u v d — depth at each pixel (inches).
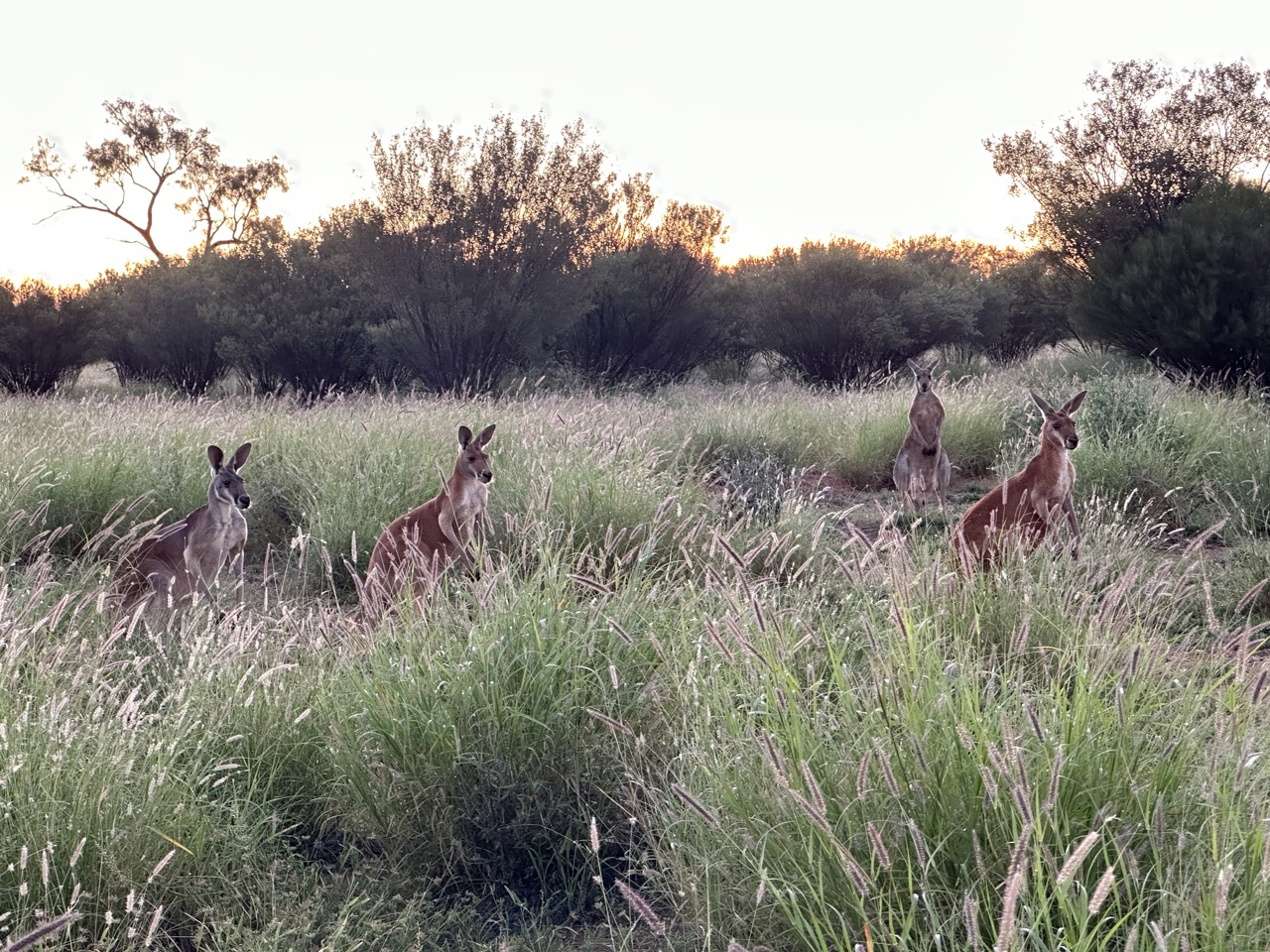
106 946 126.6
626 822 162.9
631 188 1083.9
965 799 124.6
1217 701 135.6
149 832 144.9
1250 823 116.3
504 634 183.9
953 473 527.5
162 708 178.7
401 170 925.8
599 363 1070.4
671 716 172.2
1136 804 123.7
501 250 930.7
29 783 142.5
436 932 141.0
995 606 209.8
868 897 119.0
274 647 201.6
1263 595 258.4
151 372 1198.3
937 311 1076.5
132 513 351.9
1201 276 692.1
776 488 418.3
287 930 134.0
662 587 225.1
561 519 301.1
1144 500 396.2
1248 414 508.7
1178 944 100.3
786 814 129.8
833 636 179.3
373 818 165.6
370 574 225.5
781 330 1092.5
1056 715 137.0
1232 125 915.4
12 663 167.9
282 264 1028.5
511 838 160.9
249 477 410.9
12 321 1114.1
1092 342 989.8
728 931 128.9
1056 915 115.8
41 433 439.2
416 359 957.2
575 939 145.1
